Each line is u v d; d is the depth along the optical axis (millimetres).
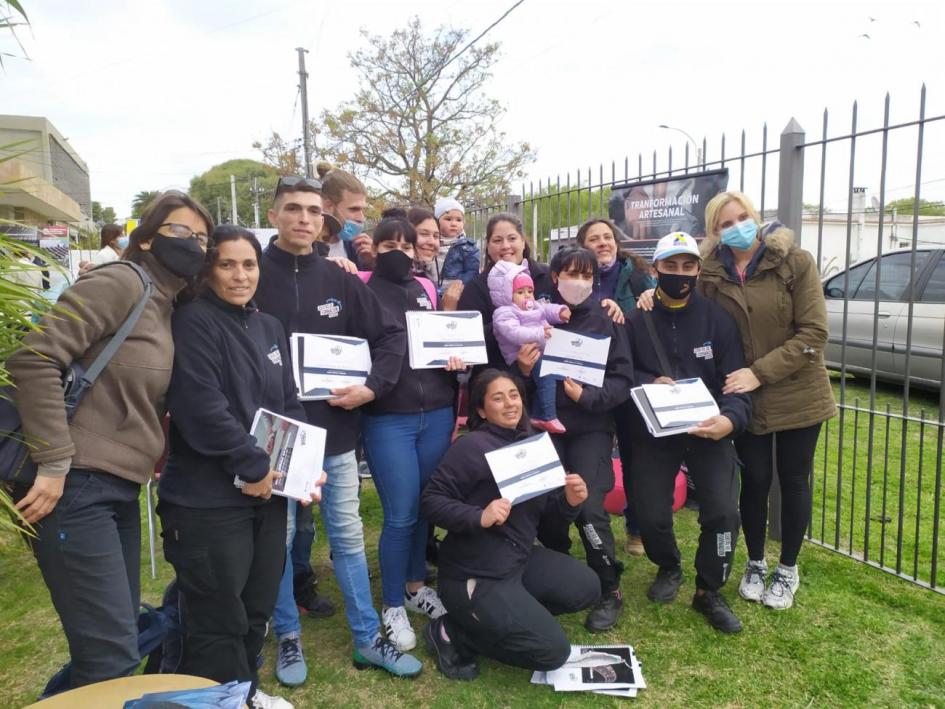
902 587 3291
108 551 1841
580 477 2840
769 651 2799
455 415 3092
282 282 2633
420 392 2838
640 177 4430
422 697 2535
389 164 18828
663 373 3092
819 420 2986
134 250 2006
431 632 2777
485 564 2584
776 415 3008
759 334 3061
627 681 2574
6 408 1747
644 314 3174
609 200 4605
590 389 2963
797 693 2533
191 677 1681
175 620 2160
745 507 3199
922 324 6594
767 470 3133
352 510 2670
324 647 2883
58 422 1721
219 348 2055
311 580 3168
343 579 2662
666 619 3057
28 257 1921
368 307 2773
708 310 3100
